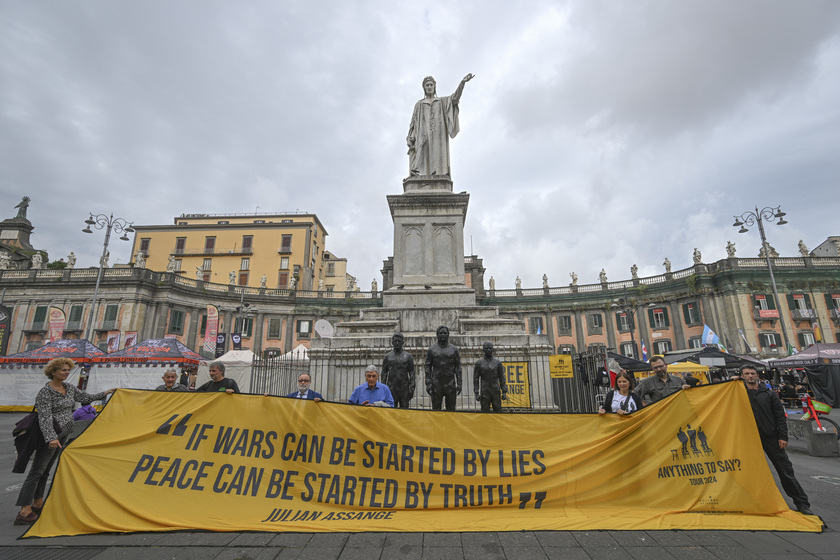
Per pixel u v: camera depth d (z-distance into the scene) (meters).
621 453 5.03
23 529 4.66
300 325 50.59
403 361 7.48
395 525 4.44
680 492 4.84
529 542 4.13
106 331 40.50
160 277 43.78
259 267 57.56
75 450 4.79
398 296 12.16
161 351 17.86
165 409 5.14
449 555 3.87
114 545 4.11
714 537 4.24
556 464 4.99
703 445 4.99
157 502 4.64
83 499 4.56
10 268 44.12
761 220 28.78
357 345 10.81
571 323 50.81
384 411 5.20
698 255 45.34
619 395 6.35
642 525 4.44
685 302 45.31
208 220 63.69
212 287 48.66
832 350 16.97
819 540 4.19
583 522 4.47
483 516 4.66
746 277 41.97
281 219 63.22
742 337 39.94
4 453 9.45
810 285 41.97
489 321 11.36
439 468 4.98
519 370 10.50
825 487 6.65
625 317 48.47
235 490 4.79
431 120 14.08
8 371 18.61
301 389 6.46
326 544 4.10
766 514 4.69
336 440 5.07
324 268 69.50
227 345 45.91
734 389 5.14
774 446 5.21
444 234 12.78
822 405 10.65
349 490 4.87
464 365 10.56
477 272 51.41
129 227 31.59
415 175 13.66
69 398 5.28
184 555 3.90
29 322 41.22
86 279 41.50
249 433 5.08
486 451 5.05
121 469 4.79
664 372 6.22
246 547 4.04
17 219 55.66
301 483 4.88
